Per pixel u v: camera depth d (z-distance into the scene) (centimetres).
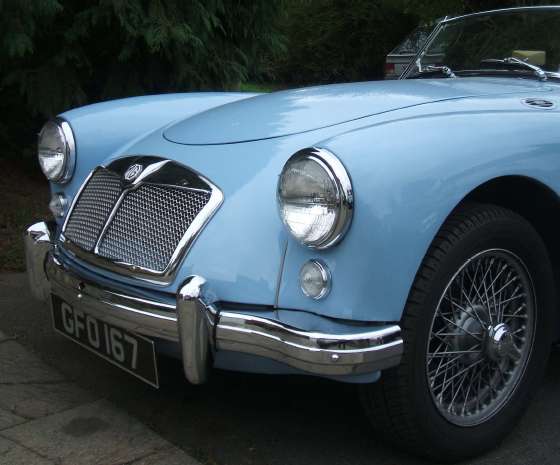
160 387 262
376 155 188
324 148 186
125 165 237
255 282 194
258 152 221
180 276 204
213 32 541
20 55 443
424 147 196
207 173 217
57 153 273
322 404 255
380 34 1288
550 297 236
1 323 314
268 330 185
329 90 282
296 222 185
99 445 217
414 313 194
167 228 212
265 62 634
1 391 249
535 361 237
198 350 193
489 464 223
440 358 212
